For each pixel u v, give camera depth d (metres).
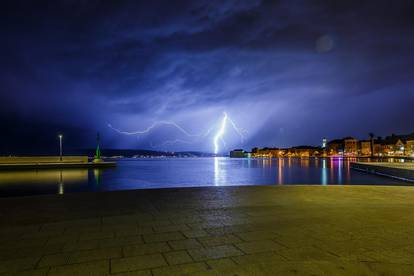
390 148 188.62
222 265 3.92
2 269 3.81
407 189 11.49
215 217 6.75
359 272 3.68
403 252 4.41
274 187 11.91
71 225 6.03
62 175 46.47
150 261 4.07
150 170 70.06
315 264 3.94
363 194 10.33
